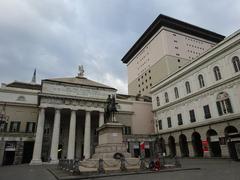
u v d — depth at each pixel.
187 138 41.91
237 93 32.31
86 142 44.22
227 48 34.66
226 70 34.62
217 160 29.72
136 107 59.03
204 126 37.72
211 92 37.16
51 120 49.72
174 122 46.66
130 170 18.55
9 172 22.98
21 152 41.69
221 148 33.44
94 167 19.55
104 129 22.81
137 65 93.12
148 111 60.47
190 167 20.42
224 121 33.47
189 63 43.53
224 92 34.62
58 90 46.56
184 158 39.78
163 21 74.75
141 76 88.19
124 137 51.12
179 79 46.31
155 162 19.61
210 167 20.42
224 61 35.25
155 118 55.03
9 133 41.59
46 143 47.31
